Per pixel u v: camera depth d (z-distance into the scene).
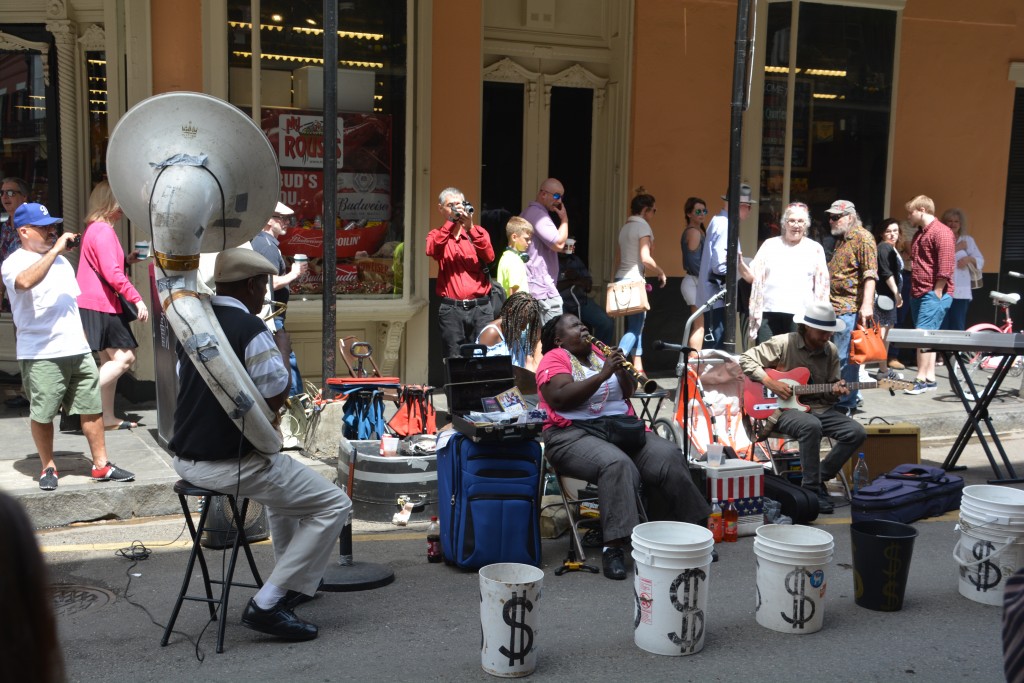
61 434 7.05
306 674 4.05
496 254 9.69
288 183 8.09
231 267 4.27
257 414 4.08
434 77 8.66
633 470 5.28
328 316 6.60
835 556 5.64
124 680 3.96
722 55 9.74
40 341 5.63
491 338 6.98
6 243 8.43
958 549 5.08
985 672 4.16
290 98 8.03
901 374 10.26
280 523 4.53
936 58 10.84
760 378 6.46
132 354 7.21
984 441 7.23
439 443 5.41
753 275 8.38
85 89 8.48
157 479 5.95
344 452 6.12
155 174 4.10
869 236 8.41
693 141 9.77
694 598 4.27
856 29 10.09
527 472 5.24
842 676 4.11
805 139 10.08
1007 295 9.87
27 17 8.41
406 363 8.76
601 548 5.68
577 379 5.61
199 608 4.74
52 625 1.53
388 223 8.49
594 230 10.02
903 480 6.44
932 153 11.00
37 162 8.73
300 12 7.98
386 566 5.32
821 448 7.82
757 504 6.02
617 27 9.64
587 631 4.56
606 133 9.88
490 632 4.04
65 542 5.55
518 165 9.71
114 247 6.83
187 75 7.76
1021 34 11.09
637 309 8.44
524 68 9.54
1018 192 11.63
